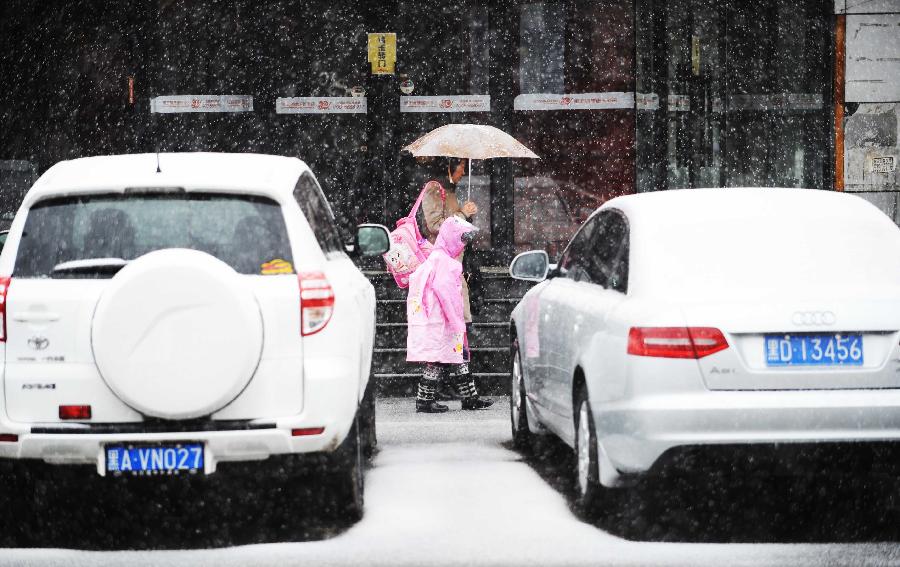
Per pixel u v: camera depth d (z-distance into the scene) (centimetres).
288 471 1688
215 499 1975
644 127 4409
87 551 1603
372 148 4519
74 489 2022
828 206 1833
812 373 1598
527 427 2452
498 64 4472
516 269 2317
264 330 1623
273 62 4544
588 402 1814
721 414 1586
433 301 3014
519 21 4462
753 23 4384
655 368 1612
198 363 1566
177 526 1805
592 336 1811
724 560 1529
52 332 1619
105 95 4456
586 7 4431
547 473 2205
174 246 1662
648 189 4412
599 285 1912
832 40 4319
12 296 1630
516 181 4447
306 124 4541
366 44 4522
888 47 4319
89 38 4434
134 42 4466
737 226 1770
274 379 1623
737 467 1603
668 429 1594
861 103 4334
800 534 1719
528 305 2394
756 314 1608
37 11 4366
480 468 2244
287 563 1529
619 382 1664
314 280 1655
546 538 1661
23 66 4353
